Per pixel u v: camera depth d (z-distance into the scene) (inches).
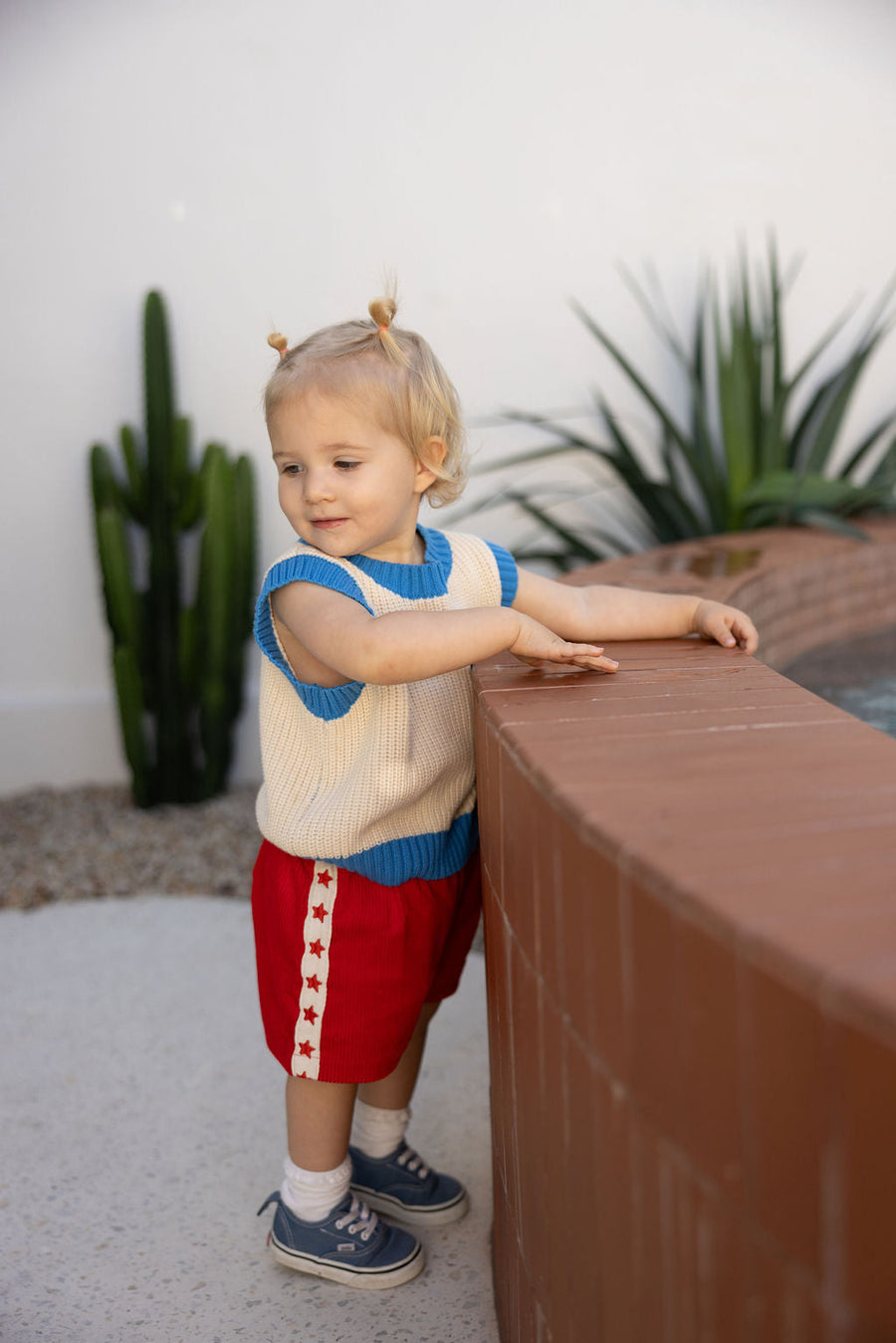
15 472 147.7
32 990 97.8
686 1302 30.1
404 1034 58.2
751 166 156.3
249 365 148.4
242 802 146.5
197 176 144.1
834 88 156.1
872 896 27.0
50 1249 64.6
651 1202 31.4
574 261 153.8
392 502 55.1
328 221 147.2
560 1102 38.3
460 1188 67.5
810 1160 24.4
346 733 55.2
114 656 135.8
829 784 36.1
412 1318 58.4
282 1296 60.5
